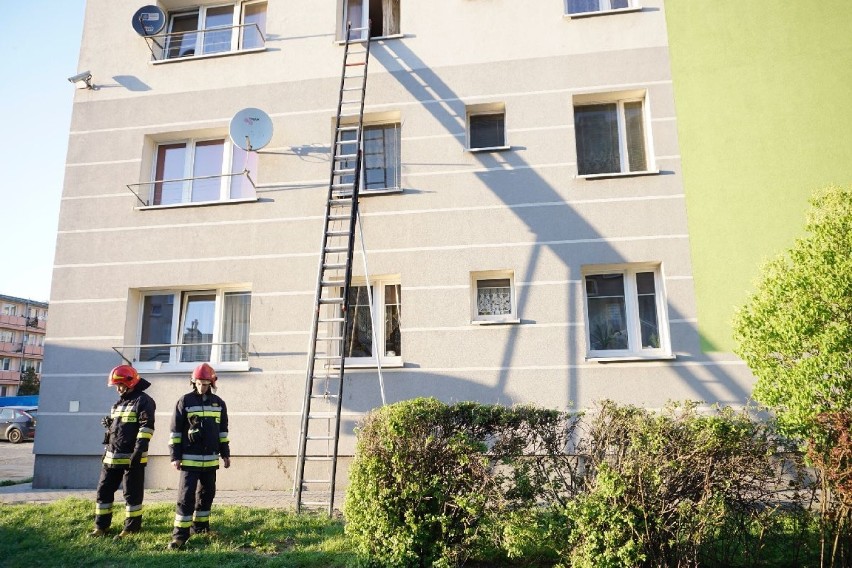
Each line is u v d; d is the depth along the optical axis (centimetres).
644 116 1029
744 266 926
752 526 514
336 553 595
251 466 970
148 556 600
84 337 1045
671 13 1025
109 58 1150
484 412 560
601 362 926
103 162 1110
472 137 1061
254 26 1167
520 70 1038
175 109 1116
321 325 1002
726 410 546
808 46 979
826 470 491
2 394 6328
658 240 952
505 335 954
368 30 1041
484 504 532
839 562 504
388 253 1005
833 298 536
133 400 696
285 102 1088
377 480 550
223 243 1051
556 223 978
